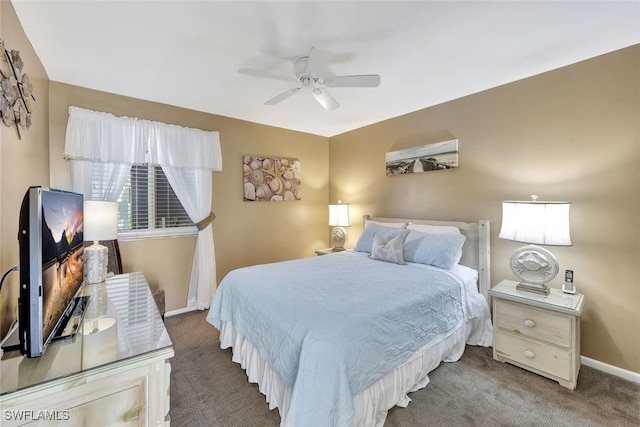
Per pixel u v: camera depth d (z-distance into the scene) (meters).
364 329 1.51
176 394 1.86
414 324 1.81
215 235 3.50
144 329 1.25
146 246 3.05
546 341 1.99
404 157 3.52
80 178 2.59
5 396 0.80
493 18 1.70
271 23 1.73
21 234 0.90
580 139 2.22
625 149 2.02
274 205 4.08
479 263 2.74
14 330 1.16
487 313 2.56
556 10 1.63
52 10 1.58
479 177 2.84
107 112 2.75
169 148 3.06
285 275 2.30
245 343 2.08
